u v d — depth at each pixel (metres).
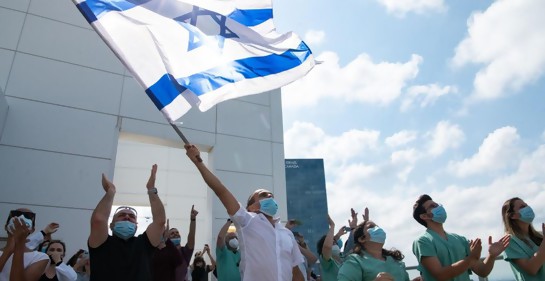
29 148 7.41
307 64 4.20
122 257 3.00
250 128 10.31
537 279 3.38
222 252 5.69
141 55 3.27
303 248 6.36
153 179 3.43
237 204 3.10
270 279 2.91
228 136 9.91
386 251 3.65
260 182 9.93
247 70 3.85
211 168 9.52
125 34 3.29
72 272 4.53
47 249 4.39
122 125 8.53
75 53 8.48
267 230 3.13
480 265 3.48
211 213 9.10
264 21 4.14
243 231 3.07
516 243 3.57
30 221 3.58
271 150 10.41
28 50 7.98
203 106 3.42
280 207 9.95
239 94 3.71
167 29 3.53
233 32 3.92
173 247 5.05
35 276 3.51
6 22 7.95
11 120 7.40
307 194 74.25
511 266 3.65
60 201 7.39
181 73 3.42
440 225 3.72
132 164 14.84
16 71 7.74
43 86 7.91
